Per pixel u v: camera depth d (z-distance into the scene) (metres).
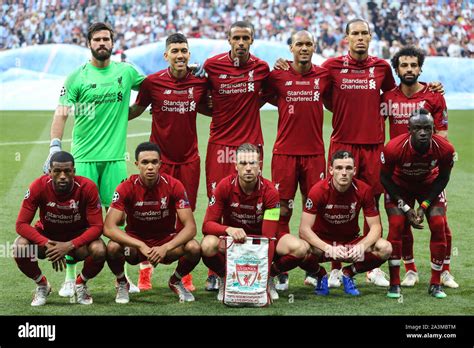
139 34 22.08
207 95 6.41
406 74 6.09
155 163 5.37
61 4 22.20
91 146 6.05
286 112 6.30
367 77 6.28
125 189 5.46
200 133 15.45
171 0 22.41
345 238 5.77
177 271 5.55
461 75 19.33
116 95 6.06
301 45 6.14
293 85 6.26
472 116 17.17
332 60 6.38
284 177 6.37
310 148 6.33
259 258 5.29
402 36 21.78
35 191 5.39
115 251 5.33
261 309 5.20
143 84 6.23
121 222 5.79
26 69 19.84
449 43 21.73
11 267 6.43
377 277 6.01
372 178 6.35
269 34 22.08
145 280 5.89
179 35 6.10
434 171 5.92
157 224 5.57
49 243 5.28
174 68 6.08
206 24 22.22
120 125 6.11
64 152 5.27
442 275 5.89
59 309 5.21
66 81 6.09
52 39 21.89
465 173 11.11
